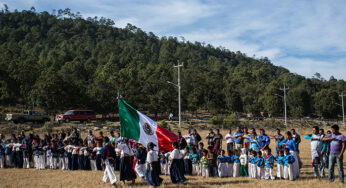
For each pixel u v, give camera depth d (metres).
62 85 54.78
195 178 13.55
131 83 71.38
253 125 54.53
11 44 147.62
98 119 62.31
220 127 48.31
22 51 139.25
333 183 11.19
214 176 13.98
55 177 14.19
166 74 111.25
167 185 11.95
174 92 67.19
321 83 146.88
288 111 93.44
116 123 45.25
